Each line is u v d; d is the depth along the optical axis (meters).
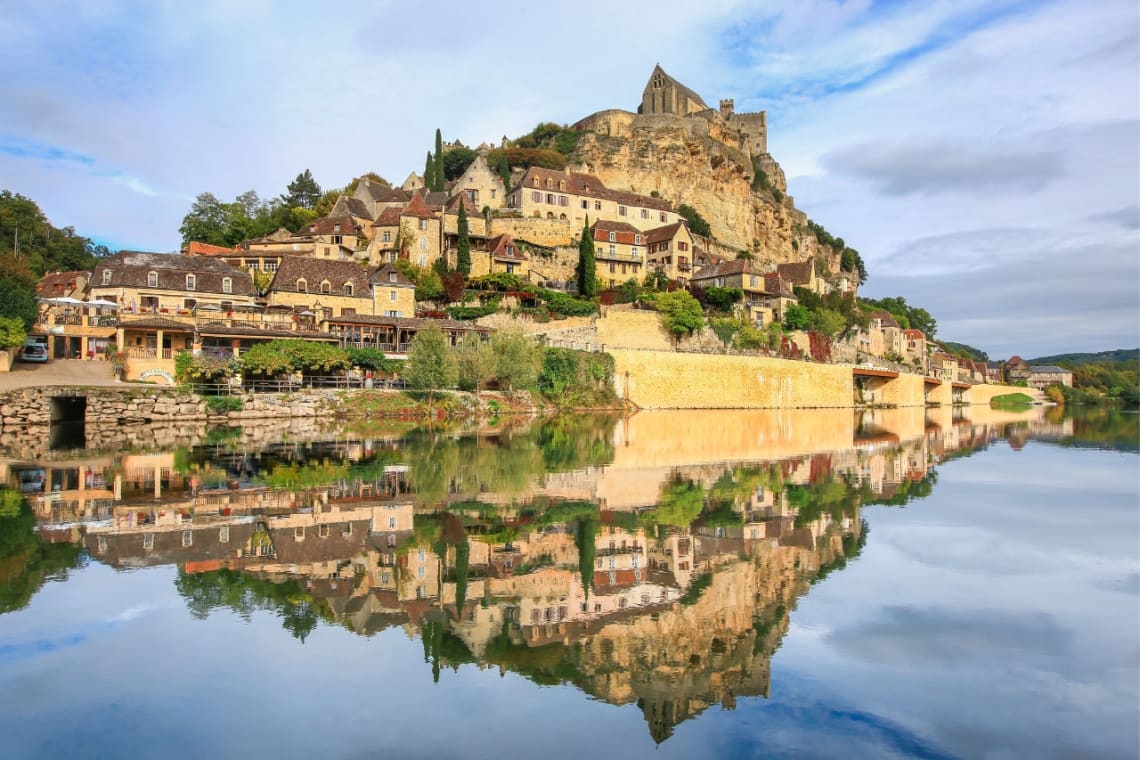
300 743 10.41
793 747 10.38
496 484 31.47
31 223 124.88
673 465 39.34
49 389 52.62
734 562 20.02
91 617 14.96
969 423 80.12
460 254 98.38
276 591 16.77
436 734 10.70
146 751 10.14
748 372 96.69
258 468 33.97
